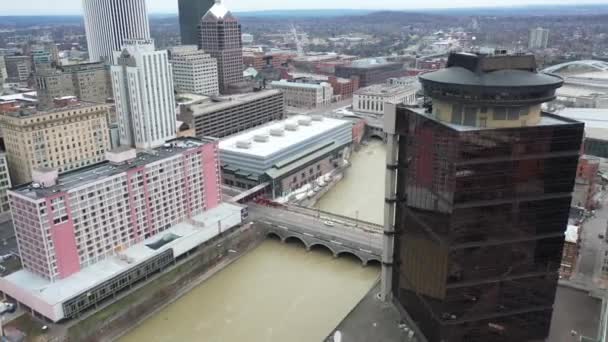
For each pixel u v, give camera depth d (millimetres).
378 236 195875
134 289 159750
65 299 140500
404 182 134125
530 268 115688
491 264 113562
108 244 165750
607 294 136625
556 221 111875
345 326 136500
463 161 103500
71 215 152250
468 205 107375
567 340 121562
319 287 171250
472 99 104188
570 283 145500
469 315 117812
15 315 147000
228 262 187250
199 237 184375
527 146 104438
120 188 166125
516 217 110062
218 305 161000
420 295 127438
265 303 161750
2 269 168125
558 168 107312
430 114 119375
